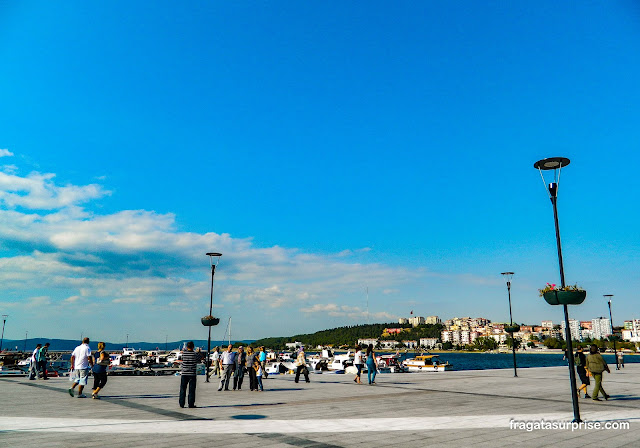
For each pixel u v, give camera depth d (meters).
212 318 24.56
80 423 10.25
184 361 13.24
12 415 11.47
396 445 8.06
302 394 17.22
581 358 15.59
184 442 8.23
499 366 113.12
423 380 24.86
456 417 11.35
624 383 21.44
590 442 8.29
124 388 19.11
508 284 29.20
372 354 22.47
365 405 13.87
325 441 8.40
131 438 8.56
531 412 12.17
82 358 15.36
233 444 8.09
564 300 10.47
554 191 11.12
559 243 10.91
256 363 18.80
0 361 44.97
